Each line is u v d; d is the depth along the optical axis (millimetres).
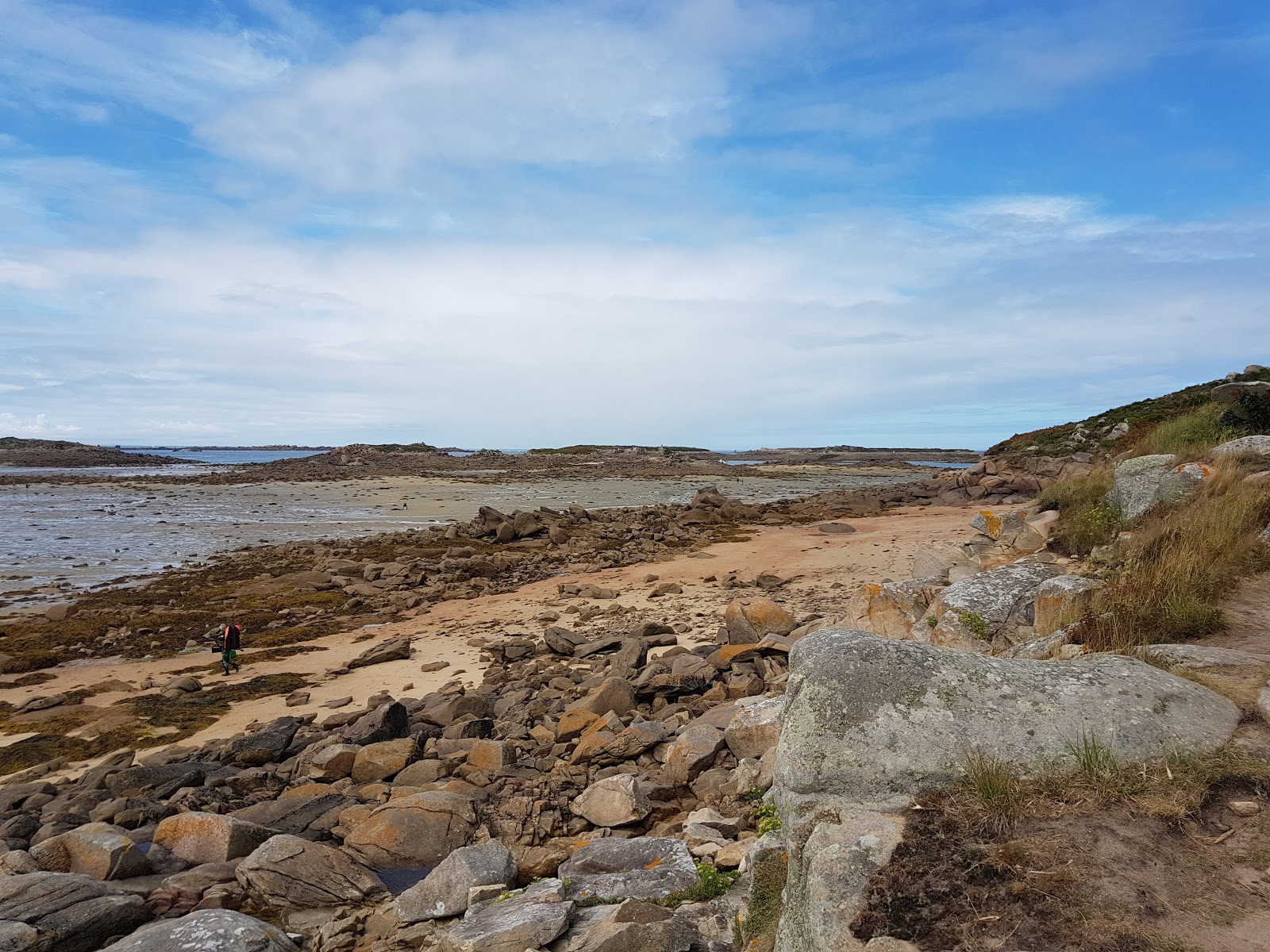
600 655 16609
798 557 28578
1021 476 45562
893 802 3992
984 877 3393
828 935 3250
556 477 97375
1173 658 5578
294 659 18047
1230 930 2969
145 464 151375
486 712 13305
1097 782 3928
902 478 101812
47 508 57781
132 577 28750
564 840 8203
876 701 4445
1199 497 11867
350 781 10523
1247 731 4355
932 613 10000
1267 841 3471
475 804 9008
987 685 4578
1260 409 21453
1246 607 7297
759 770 8094
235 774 10820
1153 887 3242
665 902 5738
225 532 42750
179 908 7379
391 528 45062
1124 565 9820
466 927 5652
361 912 7230
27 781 11273
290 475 98562
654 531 38531
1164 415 42625
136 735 13109
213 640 19844
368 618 22266
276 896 7535
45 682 16531
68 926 6594
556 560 31547
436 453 156250
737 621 15727
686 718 11414
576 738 11422
